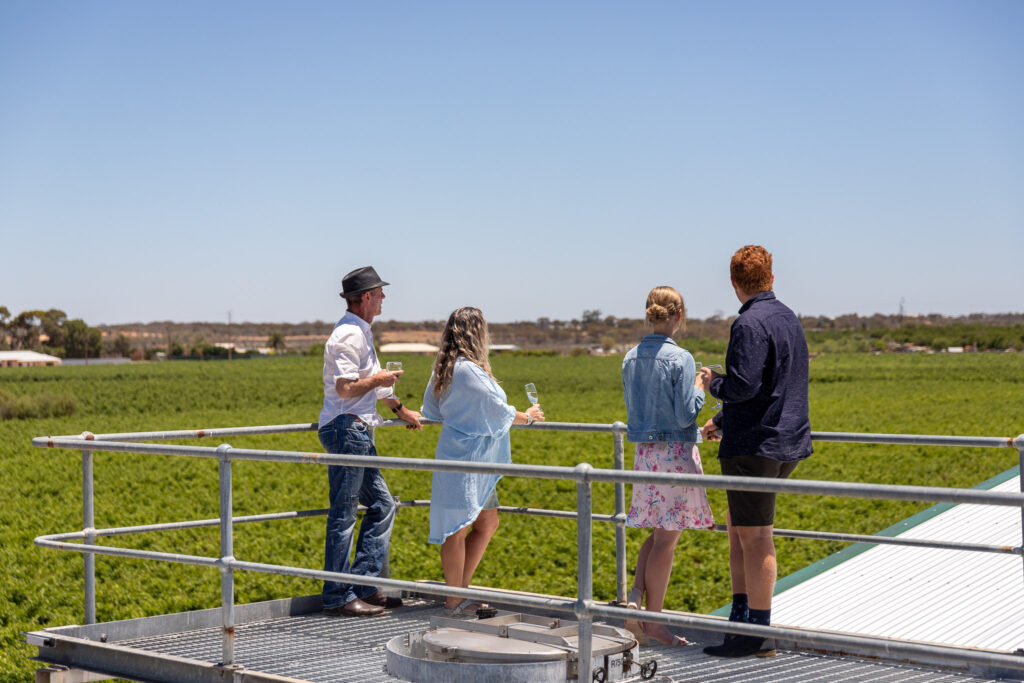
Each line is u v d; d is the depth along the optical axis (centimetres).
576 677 392
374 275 592
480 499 520
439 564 1220
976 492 263
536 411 561
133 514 1728
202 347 18850
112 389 7412
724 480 301
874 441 488
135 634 502
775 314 459
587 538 337
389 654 418
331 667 433
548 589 1133
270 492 1923
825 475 2033
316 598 572
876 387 6319
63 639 465
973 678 418
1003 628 563
